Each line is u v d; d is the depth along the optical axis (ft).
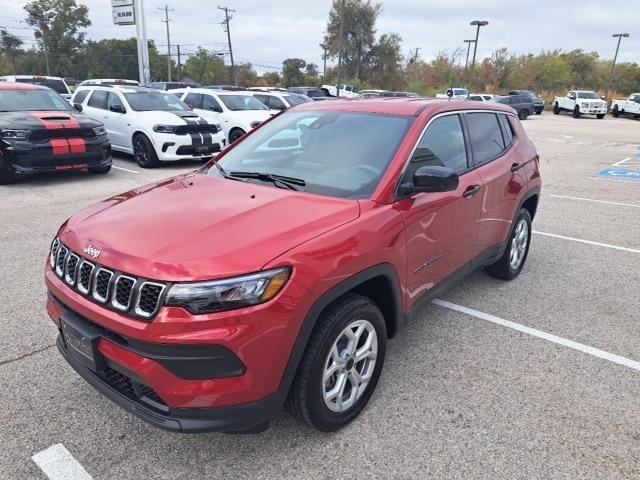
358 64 201.87
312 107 13.12
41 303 14.34
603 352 12.32
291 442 9.04
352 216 9.02
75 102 44.42
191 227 8.32
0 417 9.56
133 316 7.32
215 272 7.23
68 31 256.52
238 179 11.07
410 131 10.89
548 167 43.68
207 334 7.07
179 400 7.29
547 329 13.44
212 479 8.21
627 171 41.52
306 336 7.94
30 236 20.27
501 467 8.53
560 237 21.99
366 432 9.32
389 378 11.05
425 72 205.57
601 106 124.67
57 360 11.51
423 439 9.16
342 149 11.05
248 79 276.82
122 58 276.82
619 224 24.23
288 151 11.68
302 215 8.77
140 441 9.03
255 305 7.29
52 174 34.50
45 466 8.41
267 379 7.61
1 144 29.04
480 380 11.03
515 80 212.84
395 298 9.93
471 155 13.11
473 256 13.35
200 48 267.39
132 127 37.58
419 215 10.28
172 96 42.11
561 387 10.84
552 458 8.75
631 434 9.39
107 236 8.34
